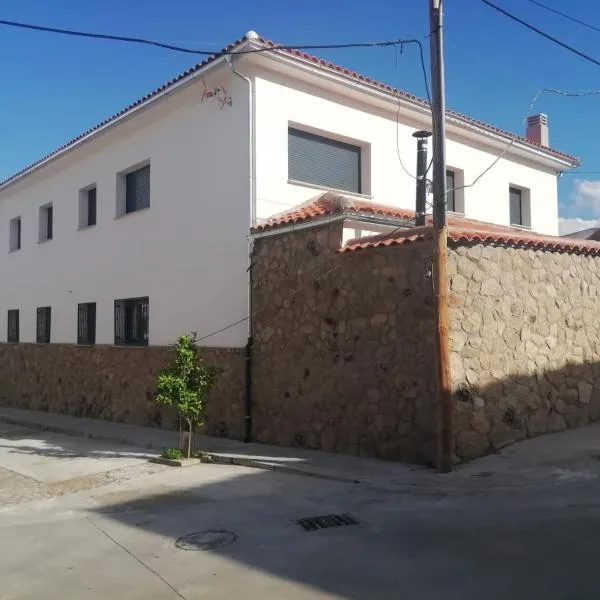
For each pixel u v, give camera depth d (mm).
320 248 10461
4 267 21953
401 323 9180
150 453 11625
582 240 11359
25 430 15789
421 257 8961
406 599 4445
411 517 6547
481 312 9047
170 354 13797
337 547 5688
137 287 14992
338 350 10078
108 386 15875
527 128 19953
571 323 10414
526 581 4617
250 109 11992
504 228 13984
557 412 9898
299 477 8945
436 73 8461
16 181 20438
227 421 12211
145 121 14789
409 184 14711
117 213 15914
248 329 11812
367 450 9570
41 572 5551
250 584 4918
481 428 8797
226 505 7570
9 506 8188
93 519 7312
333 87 13055
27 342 20031
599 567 4801
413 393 8969
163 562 5602
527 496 7055
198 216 13156
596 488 7082
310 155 13141
